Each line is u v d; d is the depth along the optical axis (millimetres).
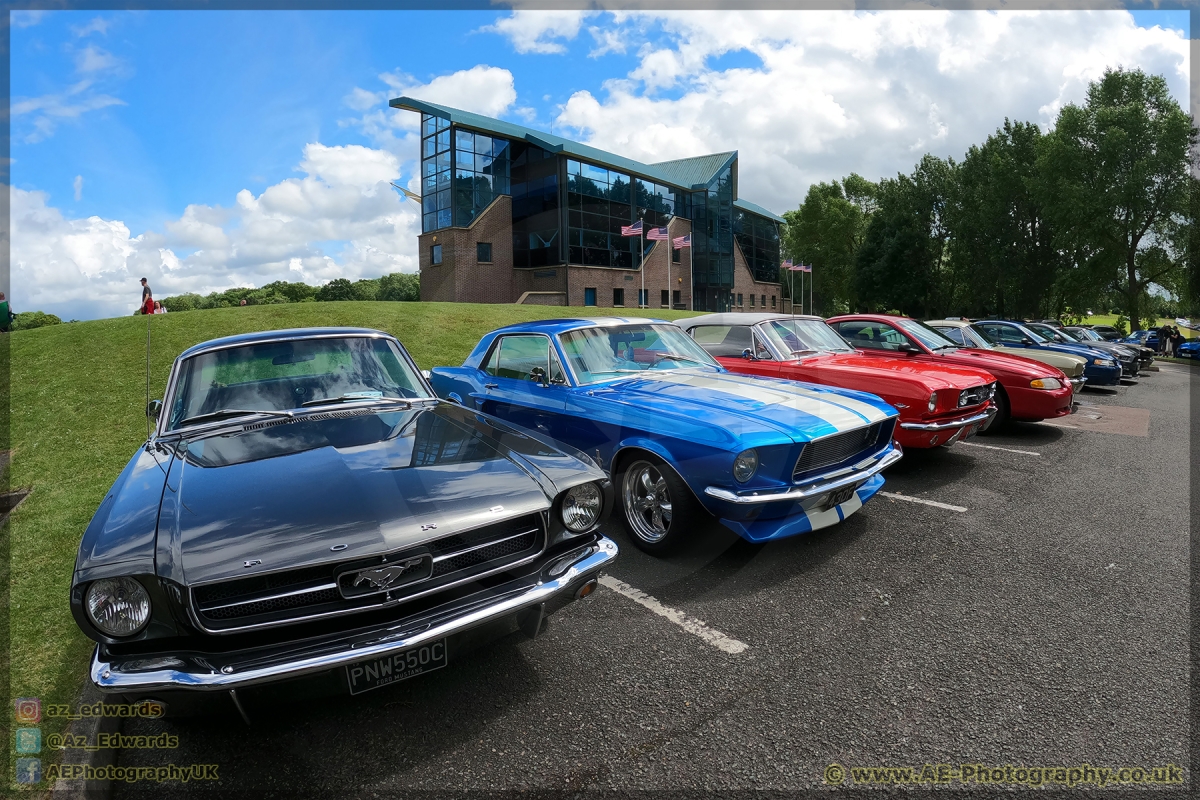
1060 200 31562
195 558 1869
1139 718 2143
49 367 9430
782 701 2287
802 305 57906
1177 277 31344
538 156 28047
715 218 38312
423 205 27203
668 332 4930
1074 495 4820
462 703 2332
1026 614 2908
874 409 3984
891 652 2602
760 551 3727
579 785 1902
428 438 2746
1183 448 6523
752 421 3430
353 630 1967
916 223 45625
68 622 2959
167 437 2826
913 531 4047
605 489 2502
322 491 2189
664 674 2480
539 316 17719
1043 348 10633
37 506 4707
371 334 3652
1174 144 28312
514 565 2229
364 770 2004
